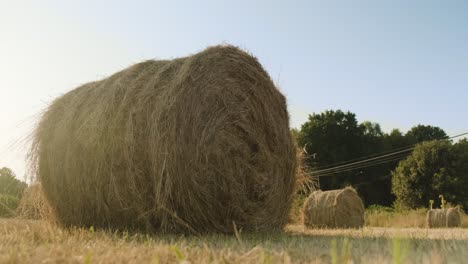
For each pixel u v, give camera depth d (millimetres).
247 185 6355
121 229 6367
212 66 6262
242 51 6699
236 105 6363
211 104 6121
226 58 6434
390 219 19281
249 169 6398
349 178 39500
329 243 4035
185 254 2783
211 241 4504
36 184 7395
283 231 6770
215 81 6211
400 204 36125
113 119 6289
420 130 45188
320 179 39531
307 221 13898
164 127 5859
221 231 5957
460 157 35594
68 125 6887
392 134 44969
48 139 7254
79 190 6711
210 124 6035
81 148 6641
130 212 6199
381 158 40688
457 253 2791
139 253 2766
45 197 7348
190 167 5824
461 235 6652
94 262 2416
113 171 6227
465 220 18797
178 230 5887
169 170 5770
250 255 2725
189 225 5844
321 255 2828
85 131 6570
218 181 6008
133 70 6641
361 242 4047
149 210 6004
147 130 6000
